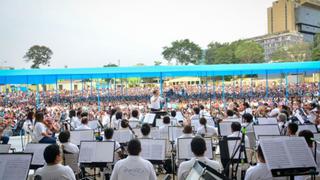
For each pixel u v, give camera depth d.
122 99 30.31
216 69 20.34
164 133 9.31
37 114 9.16
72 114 13.24
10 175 4.14
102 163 6.53
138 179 4.52
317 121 11.98
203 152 4.91
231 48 79.62
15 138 14.70
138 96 31.44
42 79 22.94
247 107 15.08
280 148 3.86
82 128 9.62
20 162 4.22
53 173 4.26
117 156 7.28
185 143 6.58
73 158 6.59
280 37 100.44
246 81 47.31
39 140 8.63
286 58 70.12
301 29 111.69
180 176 4.90
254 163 6.71
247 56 73.88
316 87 35.62
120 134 8.31
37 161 6.01
